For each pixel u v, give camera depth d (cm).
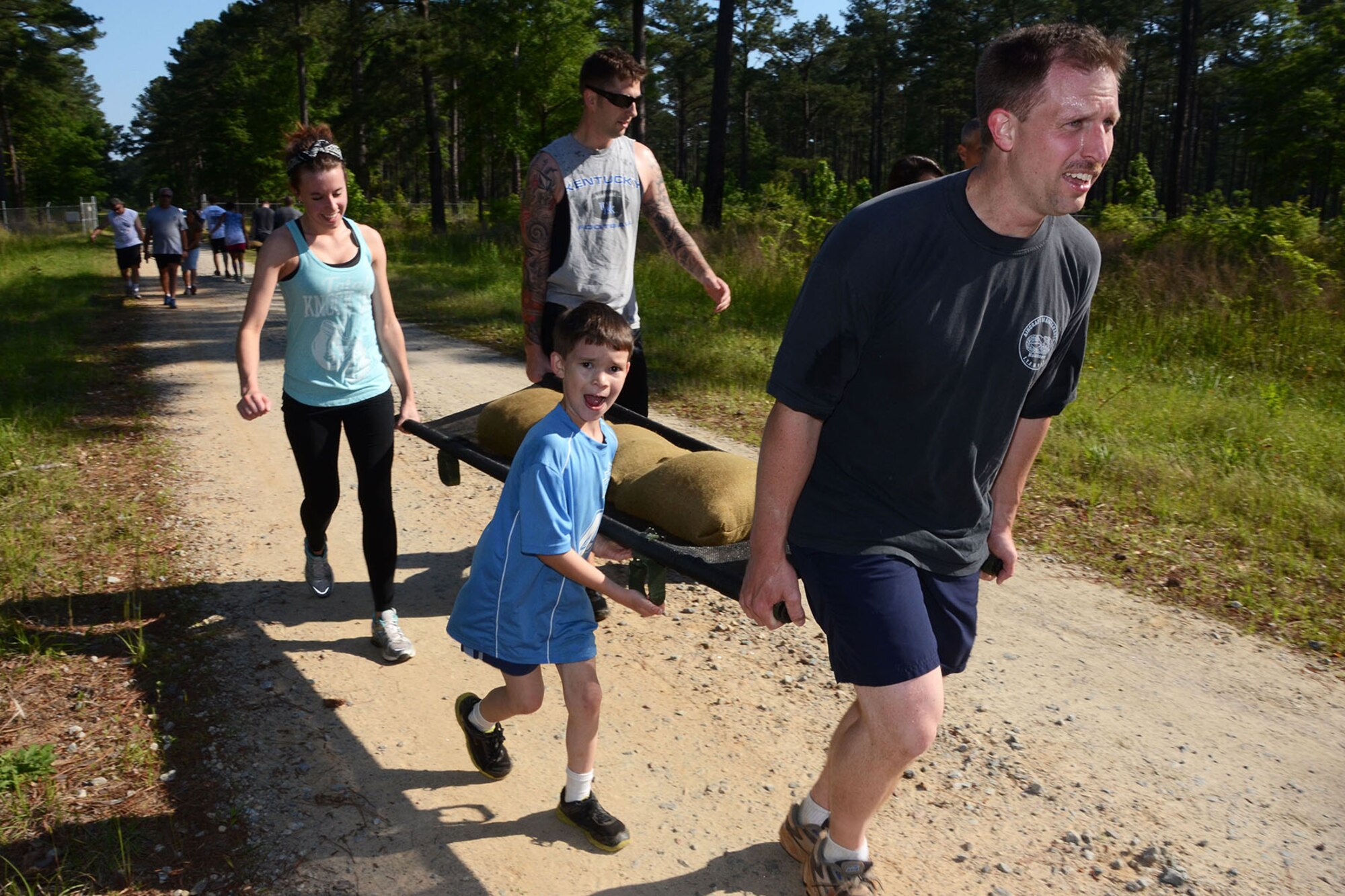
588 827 296
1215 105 7775
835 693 386
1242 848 301
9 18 5394
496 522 290
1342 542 524
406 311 1441
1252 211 1562
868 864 254
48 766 318
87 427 752
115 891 270
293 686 382
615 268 446
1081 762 345
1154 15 6769
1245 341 966
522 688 296
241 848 289
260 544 527
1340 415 788
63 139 8538
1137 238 1597
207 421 789
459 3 3606
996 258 213
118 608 442
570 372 271
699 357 1023
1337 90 2961
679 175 9281
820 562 235
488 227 2806
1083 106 196
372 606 457
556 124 3856
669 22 7731
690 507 331
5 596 445
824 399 224
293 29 5066
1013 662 416
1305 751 353
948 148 8588
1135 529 560
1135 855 298
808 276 223
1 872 275
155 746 338
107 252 2952
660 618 452
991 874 288
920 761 345
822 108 9044
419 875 282
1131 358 961
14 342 1123
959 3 6700
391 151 5116
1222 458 670
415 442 738
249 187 6762
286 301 386
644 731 359
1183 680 402
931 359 216
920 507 237
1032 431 262
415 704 373
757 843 300
